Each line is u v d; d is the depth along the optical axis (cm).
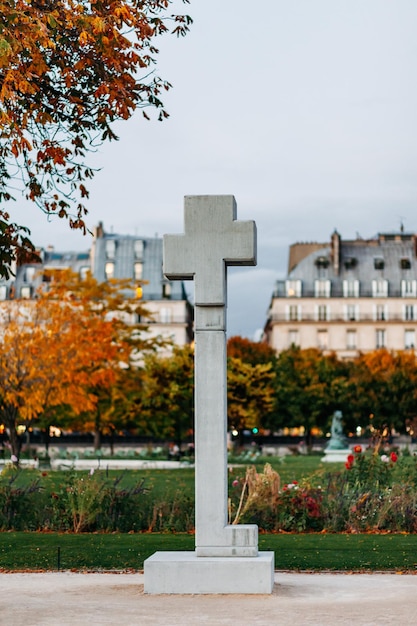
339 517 2045
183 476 3612
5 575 1441
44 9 1579
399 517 2039
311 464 4781
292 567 1507
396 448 3844
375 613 1085
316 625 1011
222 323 1329
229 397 6119
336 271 13150
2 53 1395
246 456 5419
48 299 4869
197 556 1292
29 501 2112
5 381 4612
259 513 2047
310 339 13012
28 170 1728
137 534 1977
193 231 1338
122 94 1673
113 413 6500
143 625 1019
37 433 9944
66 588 1298
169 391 5875
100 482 2127
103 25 1532
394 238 13825
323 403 9044
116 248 12756
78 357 4650
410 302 13012
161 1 1766
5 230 1662
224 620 1045
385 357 10300
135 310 5903
